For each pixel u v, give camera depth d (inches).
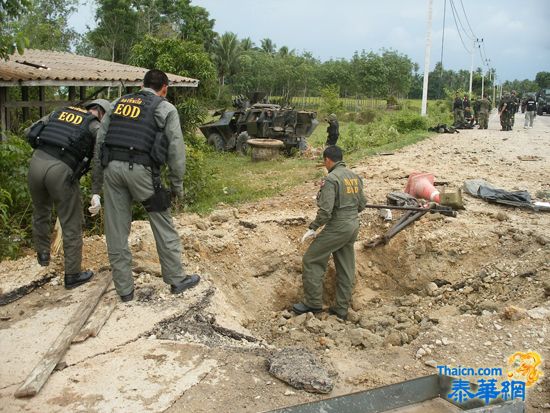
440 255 270.8
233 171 492.1
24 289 202.7
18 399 139.6
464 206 311.4
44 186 195.6
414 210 289.9
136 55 778.2
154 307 191.5
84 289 204.8
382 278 280.2
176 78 619.5
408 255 276.7
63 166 192.5
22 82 364.2
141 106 182.4
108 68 532.1
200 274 224.5
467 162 483.2
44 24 895.7
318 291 246.7
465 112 982.4
